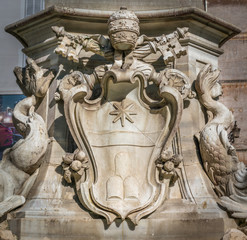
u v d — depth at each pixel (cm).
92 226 483
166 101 523
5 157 556
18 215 497
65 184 524
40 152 540
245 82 796
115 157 512
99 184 503
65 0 599
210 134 542
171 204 507
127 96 534
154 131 524
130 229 482
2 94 889
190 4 629
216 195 537
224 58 809
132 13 522
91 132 523
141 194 499
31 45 616
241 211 509
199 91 565
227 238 470
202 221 488
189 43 577
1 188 533
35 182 532
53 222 482
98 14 560
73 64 576
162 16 563
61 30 542
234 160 540
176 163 509
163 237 482
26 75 592
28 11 891
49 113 564
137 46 557
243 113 788
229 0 816
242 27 808
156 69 582
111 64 536
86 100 525
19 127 568
